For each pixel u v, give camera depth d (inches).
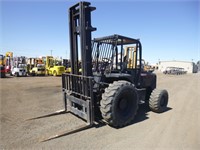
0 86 498.3
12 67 951.6
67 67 1021.8
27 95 359.6
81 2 181.5
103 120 197.0
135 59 226.7
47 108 253.1
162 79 920.3
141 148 139.2
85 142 147.6
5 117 211.0
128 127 183.0
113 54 196.4
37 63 1054.4
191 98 361.7
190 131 174.7
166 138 157.8
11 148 137.1
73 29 207.2
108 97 173.3
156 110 236.5
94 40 212.1
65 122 193.2
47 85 532.4
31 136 158.1
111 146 141.3
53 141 148.9
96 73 206.4
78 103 196.7
